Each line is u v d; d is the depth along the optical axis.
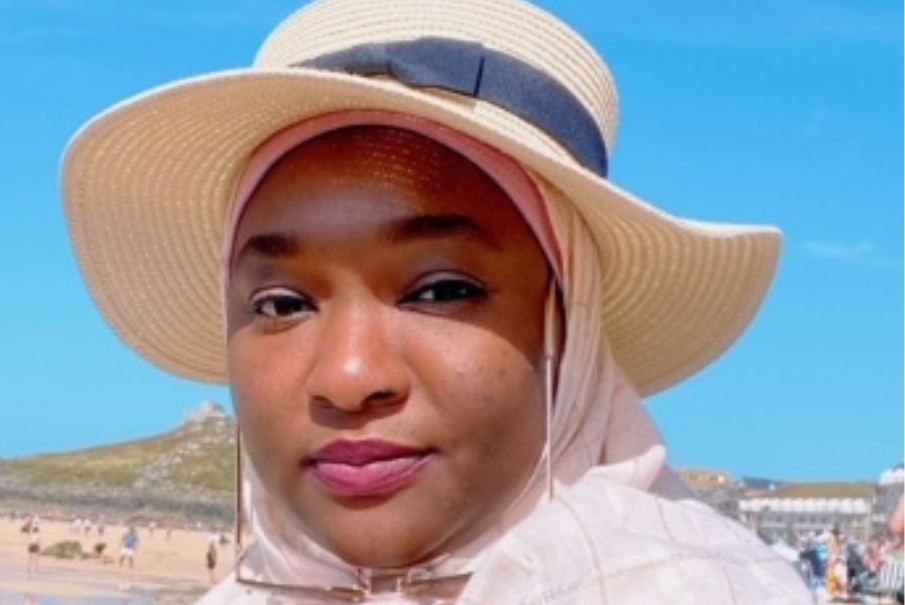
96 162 1.08
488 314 0.93
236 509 1.04
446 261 0.93
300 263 0.94
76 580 15.85
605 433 0.99
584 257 0.99
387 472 0.92
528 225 0.95
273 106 0.97
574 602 0.89
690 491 1.02
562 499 0.93
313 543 0.98
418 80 0.96
